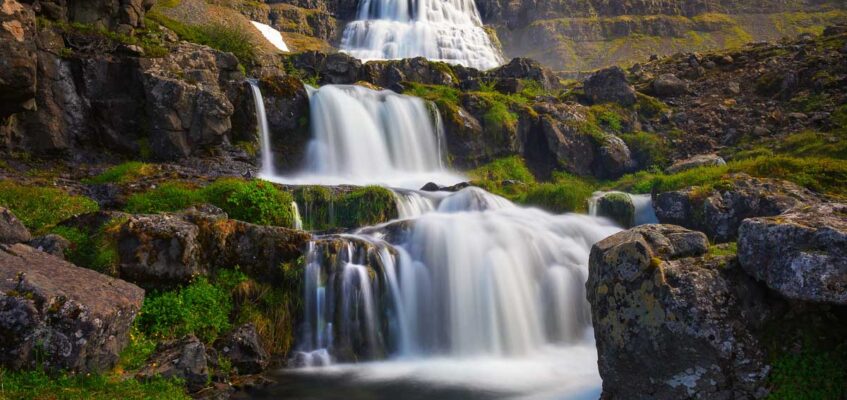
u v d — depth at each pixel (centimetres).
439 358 1227
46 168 1703
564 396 974
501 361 1202
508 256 1334
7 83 1502
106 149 1859
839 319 732
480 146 2370
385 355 1216
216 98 1928
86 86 1839
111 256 1077
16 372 802
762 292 760
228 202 1420
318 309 1194
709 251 836
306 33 4275
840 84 2338
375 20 4584
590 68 5103
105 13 2086
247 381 1023
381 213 1581
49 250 1062
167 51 2031
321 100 2172
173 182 1557
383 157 2211
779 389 715
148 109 1875
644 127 2564
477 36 4738
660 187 1788
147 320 1052
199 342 977
